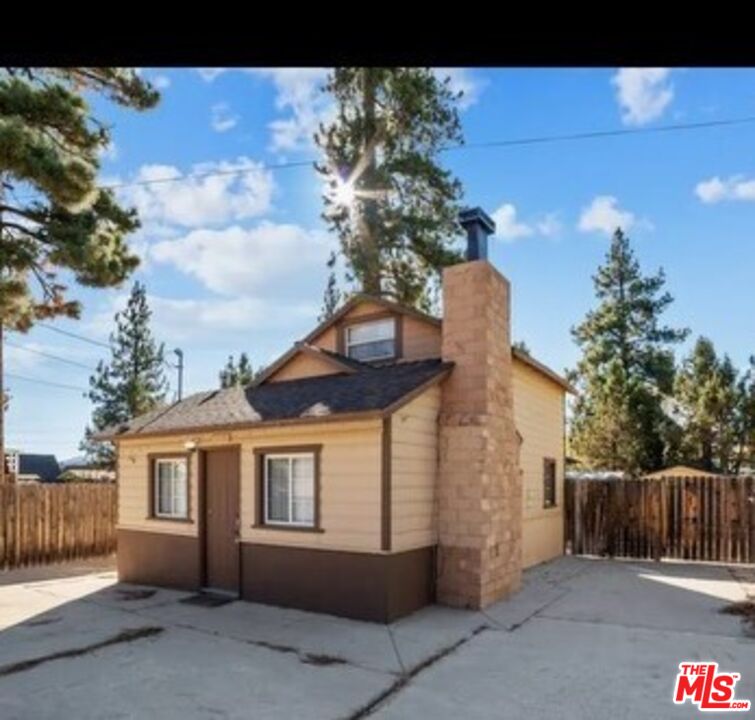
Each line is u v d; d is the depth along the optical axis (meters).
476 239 9.40
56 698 5.20
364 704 5.09
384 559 7.75
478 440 8.62
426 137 17.67
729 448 25.47
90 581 10.77
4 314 10.29
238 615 8.08
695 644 6.75
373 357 11.91
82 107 9.99
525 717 4.84
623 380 24.61
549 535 13.20
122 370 26.12
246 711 4.94
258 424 8.77
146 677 5.70
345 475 8.20
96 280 11.01
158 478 10.75
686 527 12.90
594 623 7.64
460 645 6.72
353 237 17.78
